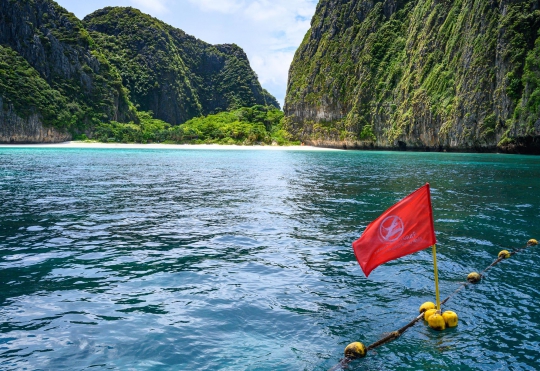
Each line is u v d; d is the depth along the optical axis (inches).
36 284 355.9
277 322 291.7
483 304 319.0
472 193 896.9
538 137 2333.9
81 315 298.7
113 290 345.4
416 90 3248.0
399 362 242.4
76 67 4515.3
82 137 4276.6
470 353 251.3
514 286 355.6
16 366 233.8
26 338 264.8
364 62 3892.7
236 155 2741.1
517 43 2468.0
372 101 3750.0
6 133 3695.9
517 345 260.1
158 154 2736.2
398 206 291.1
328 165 1806.1
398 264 414.6
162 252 454.6
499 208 711.7
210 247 476.7
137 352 251.0
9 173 1296.8
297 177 1273.4
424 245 291.1
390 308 313.9
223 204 768.9
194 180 1179.9
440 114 2957.7
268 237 522.9
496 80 2581.2
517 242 491.2
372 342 264.7
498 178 1216.2
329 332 278.1
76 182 1079.6
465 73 2780.5
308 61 4835.1
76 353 248.7
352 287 355.9
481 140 2642.7
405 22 3860.7
